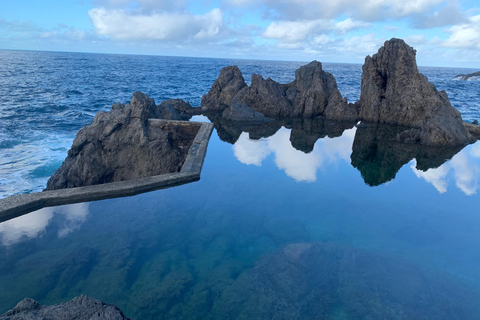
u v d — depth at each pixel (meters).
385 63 21.52
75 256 5.76
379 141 16.09
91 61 142.25
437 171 11.42
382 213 7.99
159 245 6.27
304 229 7.09
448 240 6.73
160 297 4.79
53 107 27.66
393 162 12.45
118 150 12.39
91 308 3.19
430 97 19.16
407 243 6.58
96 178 11.77
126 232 6.71
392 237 6.82
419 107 19.80
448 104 18.77
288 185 9.70
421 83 19.72
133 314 4.43
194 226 7.09
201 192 8.93
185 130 15.26
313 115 23.80
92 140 12.39
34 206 7.49
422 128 15.90
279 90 26.44
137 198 8.41
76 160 11.85
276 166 11.57
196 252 6.08
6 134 18.77
